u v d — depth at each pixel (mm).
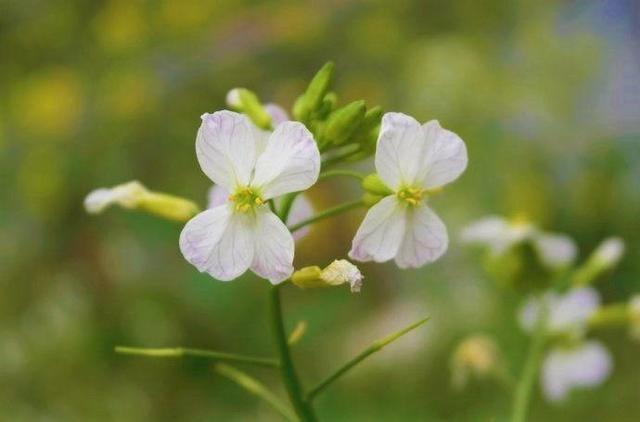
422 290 556
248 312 559
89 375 534
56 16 628
